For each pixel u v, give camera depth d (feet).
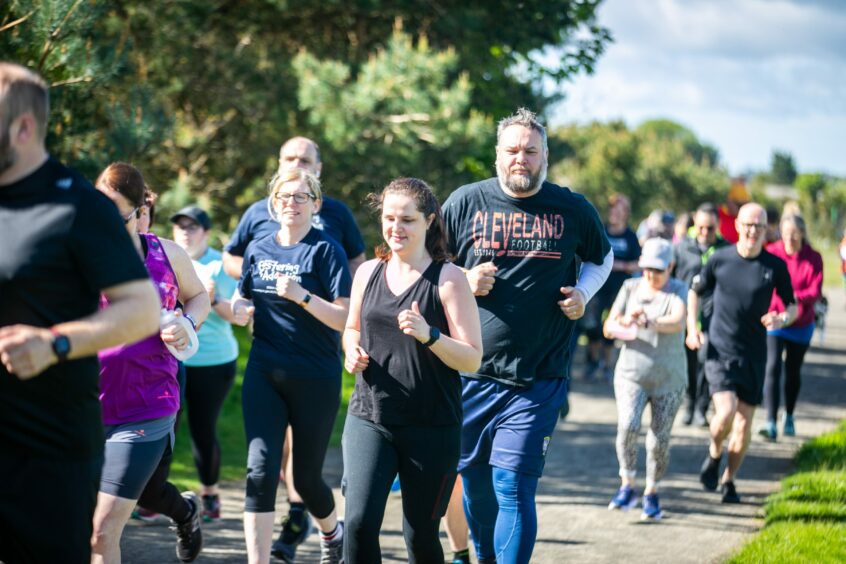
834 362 67.26
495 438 20.85
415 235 18.15
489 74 65.51
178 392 19.03
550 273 20.99
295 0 56.18
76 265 12.62
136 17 53.26
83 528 13.21
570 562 24.85
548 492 32.45
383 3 58.95
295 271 22.02
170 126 37.19
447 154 53.26
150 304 12.81
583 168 189.88
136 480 17.90
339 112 49.70
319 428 22.04
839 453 35.86
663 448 29.19
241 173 59.77
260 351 22.04
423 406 18.04
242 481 32.68
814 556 24.09
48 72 30.45
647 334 29.17
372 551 18.07
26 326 11.98
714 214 44.91
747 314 31.14
